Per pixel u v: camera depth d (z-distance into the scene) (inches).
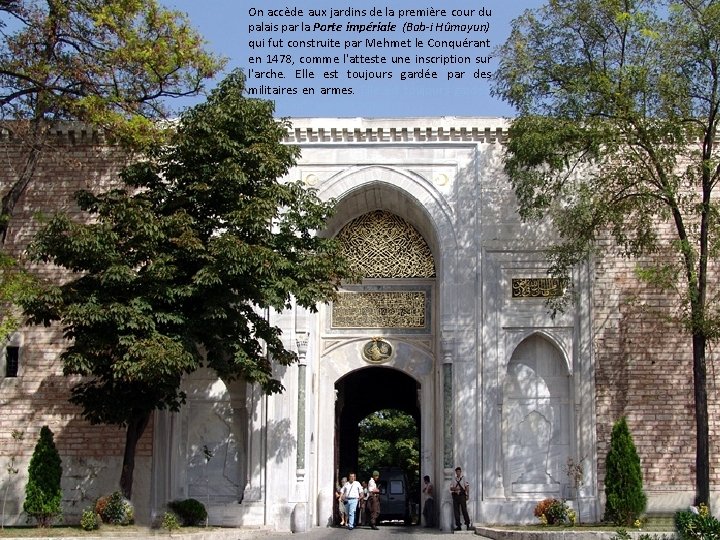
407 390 1483.8
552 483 1027.3
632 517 941.2
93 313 800.3
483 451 1018.1
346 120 1078.4
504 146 1042.1
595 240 1027.3
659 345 1034.7
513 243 1054.4
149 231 828.6
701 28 877.2
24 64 932.0
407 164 1075.3
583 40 943.0
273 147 896.3
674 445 1015.6
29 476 926.4
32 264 1053.8
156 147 893.2
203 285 834.8
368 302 1120.2
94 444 1026.1
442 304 1048.2
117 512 866.1
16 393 1037.2
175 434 1042.1
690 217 1044.5
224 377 879.1
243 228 859.4
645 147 903.1
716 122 903.1
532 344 1053.8
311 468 1061.1
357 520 1129.4
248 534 895.1
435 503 1058.7
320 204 919.7
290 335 1047.0
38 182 1074.1
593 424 1019.9
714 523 738.8
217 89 896.3
